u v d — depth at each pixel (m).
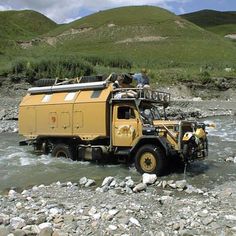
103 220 8.79
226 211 9.48
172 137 15.00
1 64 62.75
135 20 136.25
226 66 84.75
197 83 65.69
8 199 10.88
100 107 16.88
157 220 8.95
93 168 16.39
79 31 136.25
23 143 19.55
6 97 50.50
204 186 13.20
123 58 82.25
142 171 15.10
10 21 158.50
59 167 16.62
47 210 9.61
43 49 117.50
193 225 8.58
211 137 26.45
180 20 137.12
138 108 16.05
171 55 105.12
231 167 16.42
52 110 18.36
